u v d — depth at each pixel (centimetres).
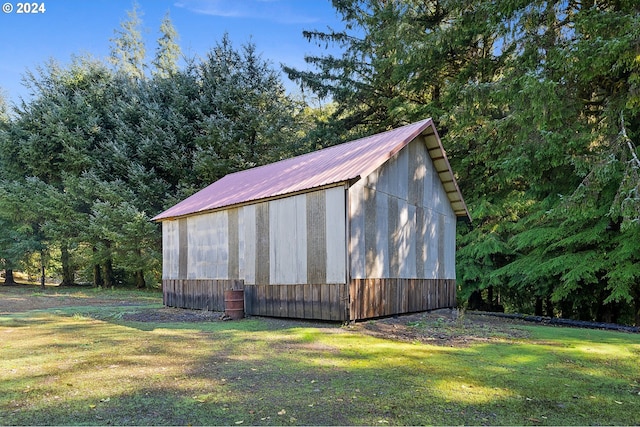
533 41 1078
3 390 409
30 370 486
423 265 1073
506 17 1111
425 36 1494
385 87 1870
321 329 767
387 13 1627
